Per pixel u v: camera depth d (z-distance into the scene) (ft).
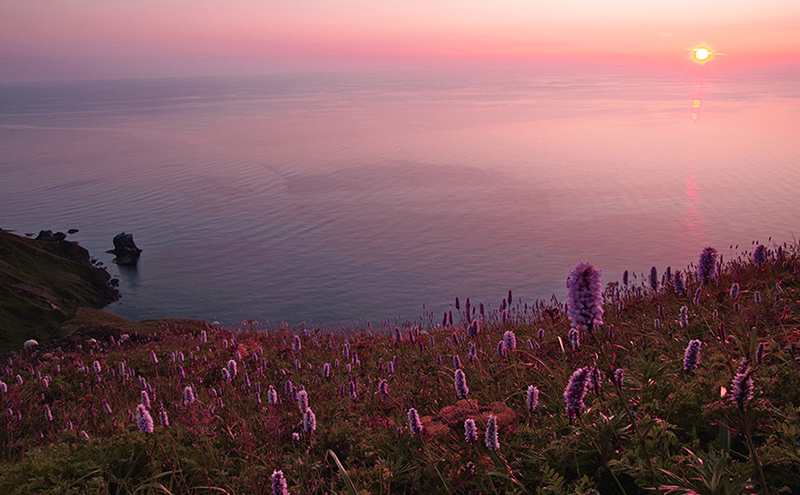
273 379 38.50
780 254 39.88
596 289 13.69
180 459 19.83
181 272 532.73
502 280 511.40
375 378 33.68
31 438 29.50
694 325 27.17
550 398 21.07
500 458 16.38
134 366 48.44
